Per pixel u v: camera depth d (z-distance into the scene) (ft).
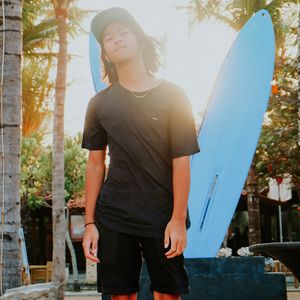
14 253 17.44
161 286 7.42
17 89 18.01
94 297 52.60
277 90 56.44
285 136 56.39
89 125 8.02
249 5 55.01
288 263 11.66
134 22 7.85
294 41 59.00
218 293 17.21
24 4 51.57
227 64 22.15
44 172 75.20
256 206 60.03
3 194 17.51
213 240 20.70
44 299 16.76
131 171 7.53
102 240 7.56
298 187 67.97
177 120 7.58
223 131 21.65
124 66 7.81
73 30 46.21
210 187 21.17
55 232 40.65
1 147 17.65
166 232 7.32
